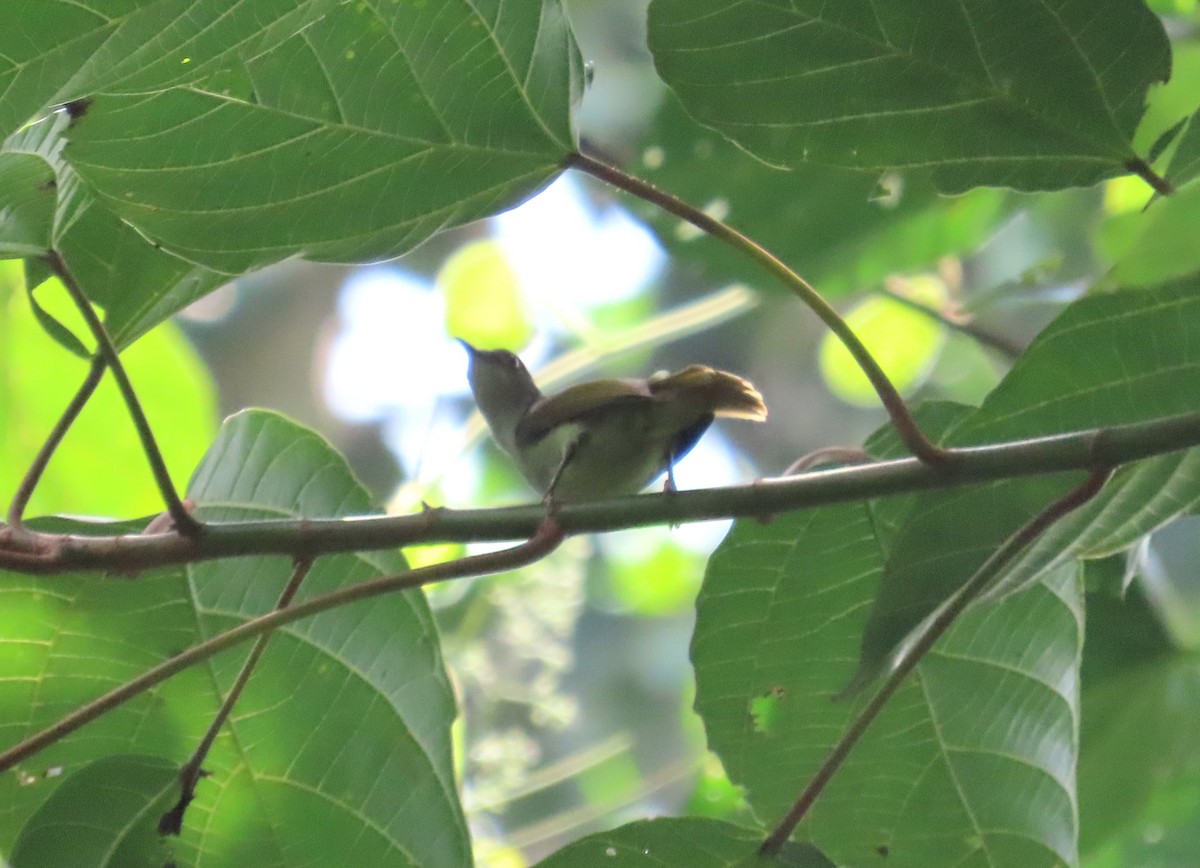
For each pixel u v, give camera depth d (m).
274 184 4.84
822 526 6.02
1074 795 6.09
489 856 9.33
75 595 5.57
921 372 15.88
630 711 17.66
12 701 5.63
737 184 9.77
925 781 6.23
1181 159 4.84
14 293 9.12
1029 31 4.75
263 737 5.77
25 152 4.48
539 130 4.84
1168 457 4.89
